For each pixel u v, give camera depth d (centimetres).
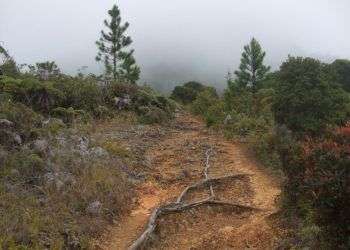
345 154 842
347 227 818
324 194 816
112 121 2206
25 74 2094
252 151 1875
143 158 1677
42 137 1352
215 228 1197
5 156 1166
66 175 1228
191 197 1380
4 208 995
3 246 864
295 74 2044
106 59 3784
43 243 929
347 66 4206
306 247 961
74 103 2122
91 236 1043
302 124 1933
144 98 2556
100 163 1409
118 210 1198
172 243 1116
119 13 3781
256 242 1091
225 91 2948
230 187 1490
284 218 1170
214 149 1916
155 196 1374
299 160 1118
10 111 1335
